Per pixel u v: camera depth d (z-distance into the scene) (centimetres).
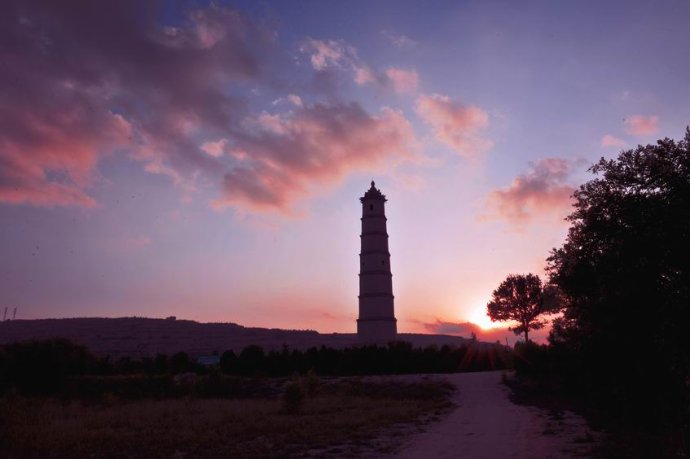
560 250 1800
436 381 4600
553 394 3834
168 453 1786
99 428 2416
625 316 1553
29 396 4216
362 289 7662
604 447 1702
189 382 4647
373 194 7894
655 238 1342
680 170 1347
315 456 1748
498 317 7319
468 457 1683
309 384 4247
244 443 2019
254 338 12062
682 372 1520
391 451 1831
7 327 12300
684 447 1515
